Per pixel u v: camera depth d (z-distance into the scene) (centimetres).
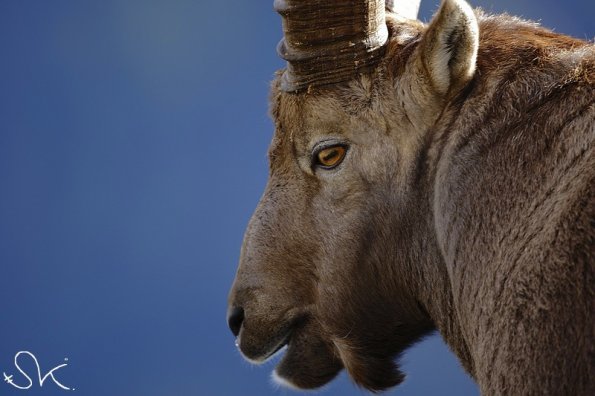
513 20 1948
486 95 1827
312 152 1961
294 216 1988
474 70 1834
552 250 1606
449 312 1927
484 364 1698
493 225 1742
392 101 1898
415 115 1877
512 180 1739
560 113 1728
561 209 1625
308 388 2091
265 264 2023
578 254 1572
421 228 1903
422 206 1894
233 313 2073
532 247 1644
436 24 1797
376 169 1916
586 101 1714
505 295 1664
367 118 1917
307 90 1952
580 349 1526
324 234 1969
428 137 1872
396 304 1991
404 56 1902
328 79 1939
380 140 1909
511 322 1631
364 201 1933
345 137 1933
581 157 1662
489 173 1773
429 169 1875
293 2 1923
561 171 1678
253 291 2041
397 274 1950
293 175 1994
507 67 1838
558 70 1791
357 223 1939
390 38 1941
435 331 2075
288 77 1972
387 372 2081
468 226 1784
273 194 2012
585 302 1541
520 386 1589
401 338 2056
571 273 1570
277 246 2009
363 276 1966
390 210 1919
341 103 1933
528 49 1848
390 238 1928
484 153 1792
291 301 2023
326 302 2002
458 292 1809
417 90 1864
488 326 1698
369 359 2062
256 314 2039
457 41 1811
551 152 1708
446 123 1856
